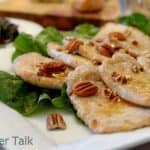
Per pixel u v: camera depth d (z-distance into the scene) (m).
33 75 0.64
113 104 0.57
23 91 0.64
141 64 0.63
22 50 0.75
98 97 0.59
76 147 0.51
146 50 0.71
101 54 0.69
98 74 0.62
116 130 0.53
